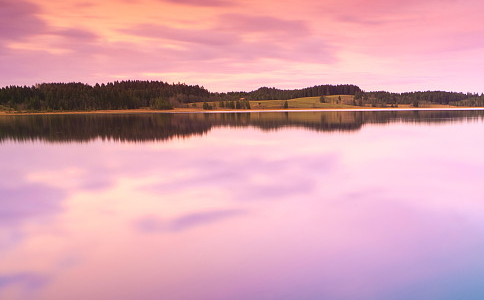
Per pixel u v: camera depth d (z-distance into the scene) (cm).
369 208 1320
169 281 800
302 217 1227
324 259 884
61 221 1273
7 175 2280
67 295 757
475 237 1006
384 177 1922
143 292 758
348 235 1041
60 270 868
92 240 1065
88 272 855
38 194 1731
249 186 1773
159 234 1098
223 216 1269
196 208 1396
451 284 757
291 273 817
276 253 926
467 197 1455
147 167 2470
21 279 827
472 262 850
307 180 1881
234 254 928
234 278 803
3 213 1397
